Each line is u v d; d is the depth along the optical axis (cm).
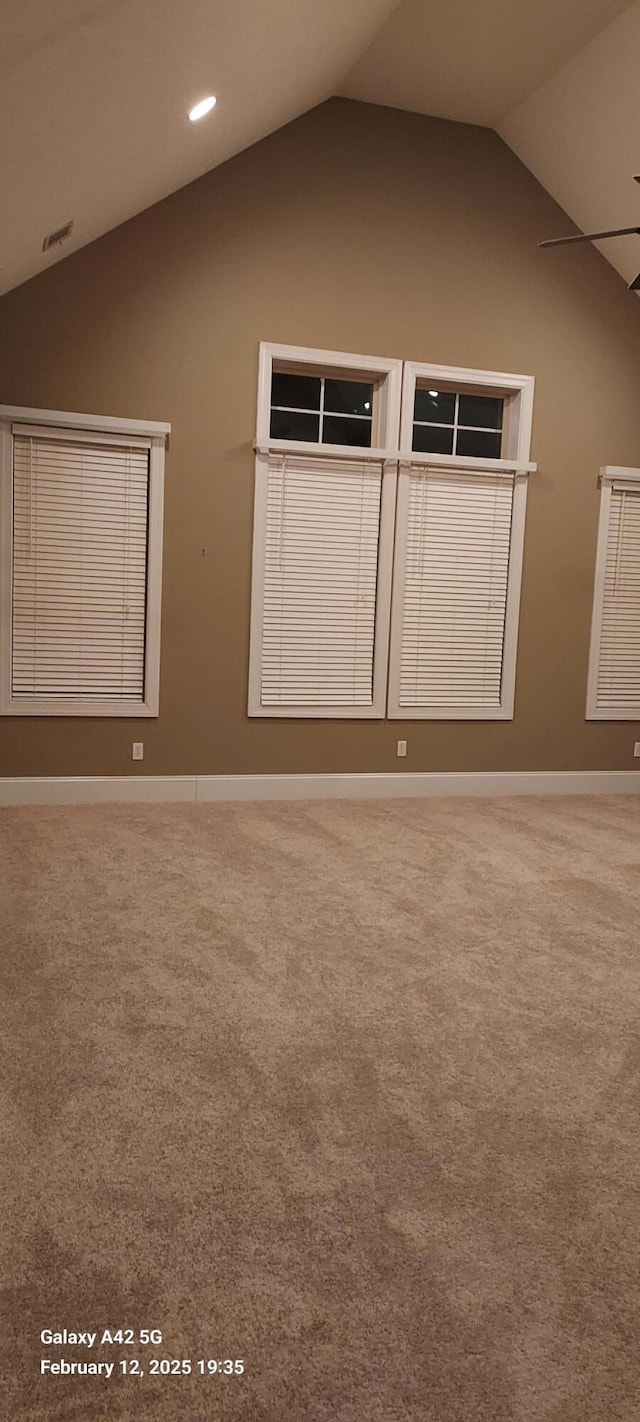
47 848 447
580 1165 204
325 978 302
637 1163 205
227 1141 208
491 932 352
